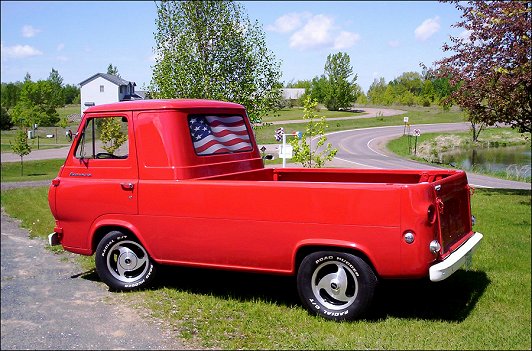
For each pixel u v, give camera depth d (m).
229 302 5.64
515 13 13.98
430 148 51.31
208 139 6.19
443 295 5.75
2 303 5.80
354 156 40.03
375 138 56.72
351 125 71.56
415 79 108.00
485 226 9.75
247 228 5.22
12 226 11.12
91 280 6.75
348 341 4.52
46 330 5.00
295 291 6.03
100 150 6.23
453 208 5.29
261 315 5.22
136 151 5.93
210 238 5.44
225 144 6.49
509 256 7.29
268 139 49.53
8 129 62.88
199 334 4.81
